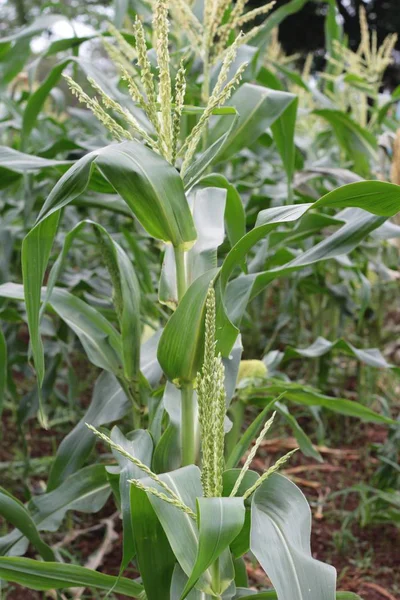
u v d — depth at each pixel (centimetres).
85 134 390
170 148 129
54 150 239
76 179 123
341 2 905
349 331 396
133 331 155
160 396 160
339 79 324
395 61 877
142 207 128
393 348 346
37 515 158
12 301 257
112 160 124
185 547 117
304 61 941
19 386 358
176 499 111
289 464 287
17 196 367
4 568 129
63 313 167
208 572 124
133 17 295
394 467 235
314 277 306
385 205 129
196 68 221
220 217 150
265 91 198
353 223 150
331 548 223
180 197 128
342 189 124
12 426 325
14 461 271
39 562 129
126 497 129
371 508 242
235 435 193
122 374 164
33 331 130
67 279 266
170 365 134
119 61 192
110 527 209
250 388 188
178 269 134
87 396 353
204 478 114
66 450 168
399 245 273
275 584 109
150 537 126
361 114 323
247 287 150
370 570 211
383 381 357
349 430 316
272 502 123
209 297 114
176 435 141
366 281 248
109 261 160
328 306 348
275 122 202
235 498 110
